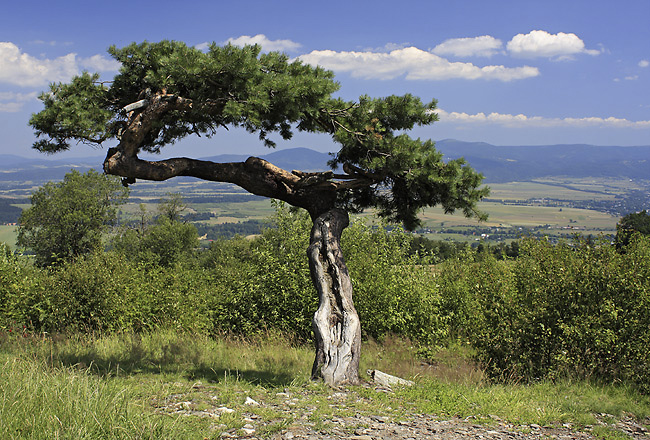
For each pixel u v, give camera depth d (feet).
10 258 45.24
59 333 35.96
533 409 21.65
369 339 41.55
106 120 25.08
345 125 28.37
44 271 42.22
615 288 28.76
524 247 34.68
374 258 43.47
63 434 13.17
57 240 136.46
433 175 26.02
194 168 26.66
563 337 29.48
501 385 28.19
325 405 20.07
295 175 28.35
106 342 33.73
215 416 17.53
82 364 25.17
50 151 25.21
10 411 14.07
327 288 27.09
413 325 43.01
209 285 49.75
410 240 46.37
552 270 31.35
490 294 32.99
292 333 41.34
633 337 27.99
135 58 27.50
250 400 19.98
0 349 28.96
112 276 40.70
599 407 22.82
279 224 46.37
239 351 34.27
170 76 23.89
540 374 29.55
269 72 25.53
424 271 46.06
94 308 38.11
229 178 27.43
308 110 25.86
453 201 27.86
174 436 14.56
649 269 28.68
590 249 31.01
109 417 14.43
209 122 28.96
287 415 18.34
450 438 17.15
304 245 43.96
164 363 28.14
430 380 27.25
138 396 19.56
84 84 26.32
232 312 43.70
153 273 45.91
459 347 42.57
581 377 28.32
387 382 25.29
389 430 17.47
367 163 27.25
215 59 22.90
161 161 25.66
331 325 26.20
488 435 17.83
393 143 26.61
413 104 28.66
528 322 30.35
